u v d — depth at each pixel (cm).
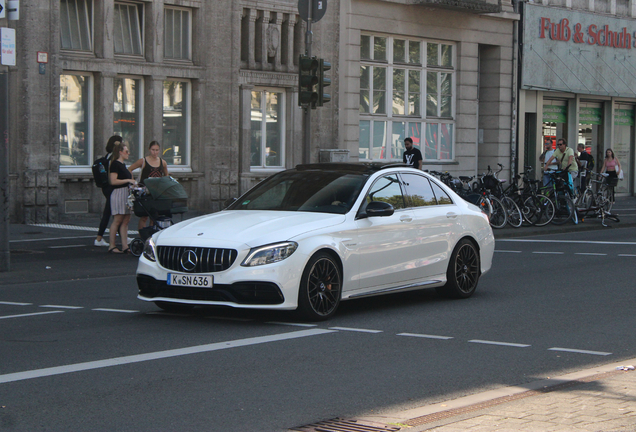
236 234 870
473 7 3008
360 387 636
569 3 3488
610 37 3647
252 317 927
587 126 3700
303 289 874
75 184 2156
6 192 1300
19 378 652
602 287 1201
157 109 2312
